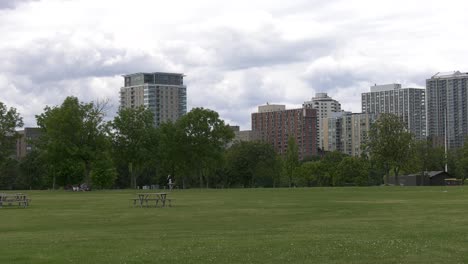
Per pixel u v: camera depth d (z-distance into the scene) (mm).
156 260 20438
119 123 134375
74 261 20422
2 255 21969
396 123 131375
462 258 20156
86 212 48812
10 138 121062
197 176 170750
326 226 32500
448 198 61625
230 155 170125
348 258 20312
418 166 140750
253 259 20375
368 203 54562
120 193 98438
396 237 25812
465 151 157000
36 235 29938
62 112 120750
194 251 22328
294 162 171750
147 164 141000
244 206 53281
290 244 23812
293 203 56750
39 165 171000
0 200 59875
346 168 166500
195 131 134375
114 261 20344
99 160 122938
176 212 46750
